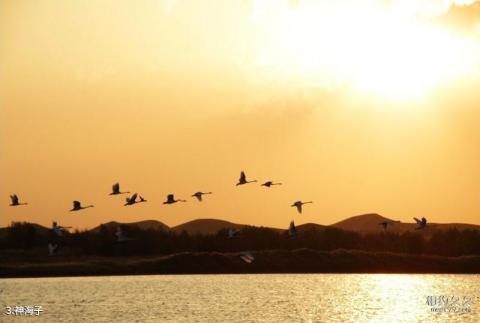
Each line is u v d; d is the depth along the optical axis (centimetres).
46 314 13325
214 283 19438
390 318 13112
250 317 12912
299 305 14625
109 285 18600
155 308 13988
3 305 14388
